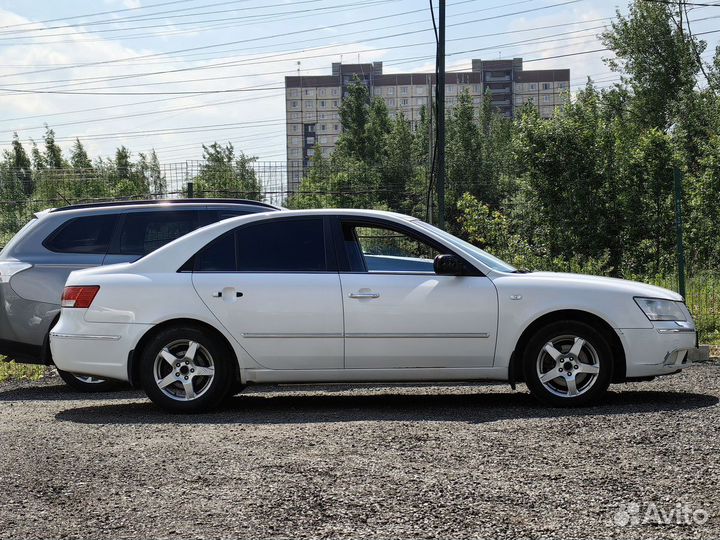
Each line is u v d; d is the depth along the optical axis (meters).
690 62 50.62
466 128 89.19
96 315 7.54
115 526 4.21
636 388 8.30
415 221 7.81
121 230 9.54
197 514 4.36
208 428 6.61
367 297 7.38
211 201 9.75
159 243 9.55
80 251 9.47
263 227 7.66
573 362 7.25
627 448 5.52
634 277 15.28
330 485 4.81
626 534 3.94
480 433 6.09
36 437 6.35
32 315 9.30
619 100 54.31
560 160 27.91
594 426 6.20
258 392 8.91
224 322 7.40
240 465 5.31
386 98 199.75
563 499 4.48
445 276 7.41
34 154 89.38
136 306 7.49
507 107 199.00
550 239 28.12
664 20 51.06
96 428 6.70
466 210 19.55
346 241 7.59
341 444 5.83
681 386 8.34
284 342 7.40
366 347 7.37
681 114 46.84
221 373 7.43
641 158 26.27
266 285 7.44
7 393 9.34
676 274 15.46
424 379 7.43
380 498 4.55
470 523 4.12
